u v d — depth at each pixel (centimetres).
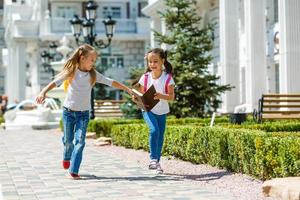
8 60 5522
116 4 5100
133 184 880
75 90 954
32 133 2511
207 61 2016
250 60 2450
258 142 875
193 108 2008
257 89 2430
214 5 3334
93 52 951
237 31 2667
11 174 1026
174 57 1978
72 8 4950
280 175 825
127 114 2261
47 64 3956
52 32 4731
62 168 1105
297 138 822
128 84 2148
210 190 816
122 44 4959
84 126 959
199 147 1115
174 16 2012
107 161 1216
